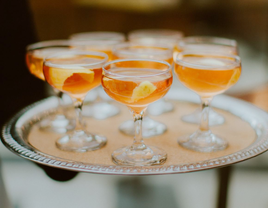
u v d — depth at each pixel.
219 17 1.82
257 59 1.90
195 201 0.53
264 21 1.88
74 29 1.51
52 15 1.40
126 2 1.62
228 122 0.70
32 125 0.69
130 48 0.73
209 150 0.59
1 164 0.61
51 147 0.60
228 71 0.55
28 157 0.54
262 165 0.63
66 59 0.63
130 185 0.57
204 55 0.64
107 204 0.52
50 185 0.56
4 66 0.88
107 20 1.60
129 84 0.50
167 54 0.66
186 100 0.82
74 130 0.63
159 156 0.56
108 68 0.55
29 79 0.92
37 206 0.52
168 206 0.52
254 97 0.86
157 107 0.77
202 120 0.63
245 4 1.83
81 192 0.55
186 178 0.58
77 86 0.56
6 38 0.87
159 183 0.57
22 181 0.57
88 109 0.77
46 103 0.77
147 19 1.70
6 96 0.89
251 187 0.56
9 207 0.51
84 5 1.52
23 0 0.88
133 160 0.55
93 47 0.78
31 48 0.72
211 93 0.58
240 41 1.90
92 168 0.52
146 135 0.64
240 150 0.59
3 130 0.63
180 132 0.66
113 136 0.64
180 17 1.75
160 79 0.51
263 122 0.66
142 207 0.51
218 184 0.57
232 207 0.52
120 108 0.78
